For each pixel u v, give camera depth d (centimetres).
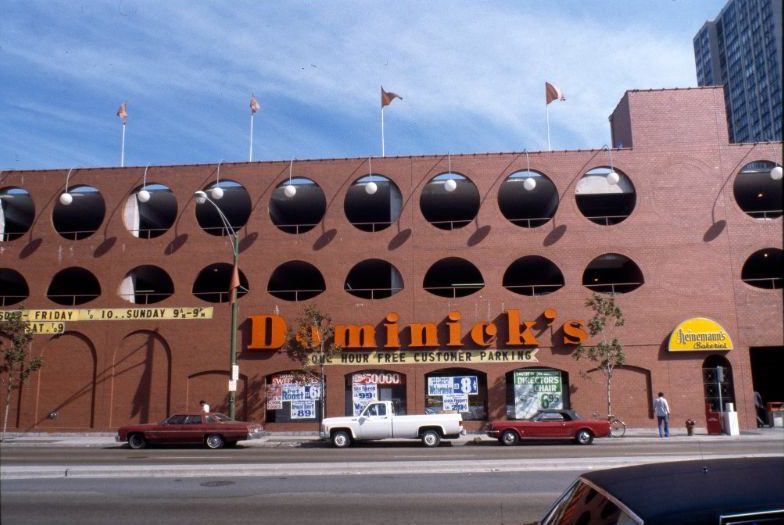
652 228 3219
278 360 3186
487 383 3109
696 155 3288
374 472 1492
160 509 1073
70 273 3928
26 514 1034
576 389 3075
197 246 3334
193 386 3200
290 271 3803
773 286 3491
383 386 3159
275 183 3378
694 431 2961
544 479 1379
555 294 3173
